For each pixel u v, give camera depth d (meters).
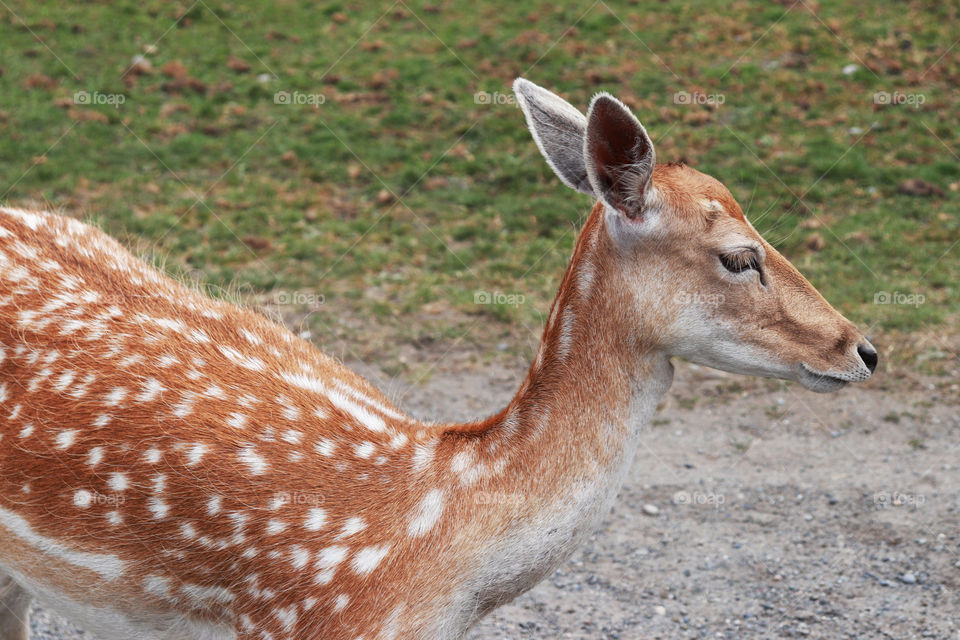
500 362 12.71
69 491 5.86
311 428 6.01
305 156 18.48
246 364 6.26
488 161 18.30
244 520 5.75
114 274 6.60
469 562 5.77
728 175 17.25
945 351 12.77
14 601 7.20
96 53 22.20
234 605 5.88
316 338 12.98
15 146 18.09
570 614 8.62
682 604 8.76
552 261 15.12
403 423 6.29
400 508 5.82
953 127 18.78
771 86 20.28
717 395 12.23
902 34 22.12
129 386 5.94
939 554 9.29
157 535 5.81
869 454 10.95
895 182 17.12
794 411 11.82
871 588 8.89
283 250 15.26
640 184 5.88
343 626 5.70
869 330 13.19
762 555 9.38
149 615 6.06
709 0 24.42
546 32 23.27
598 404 5.93
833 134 18.61
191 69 21.75
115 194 16.77
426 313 13.76
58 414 5.90
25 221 6.75
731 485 10.48
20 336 6.09
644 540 9.66
